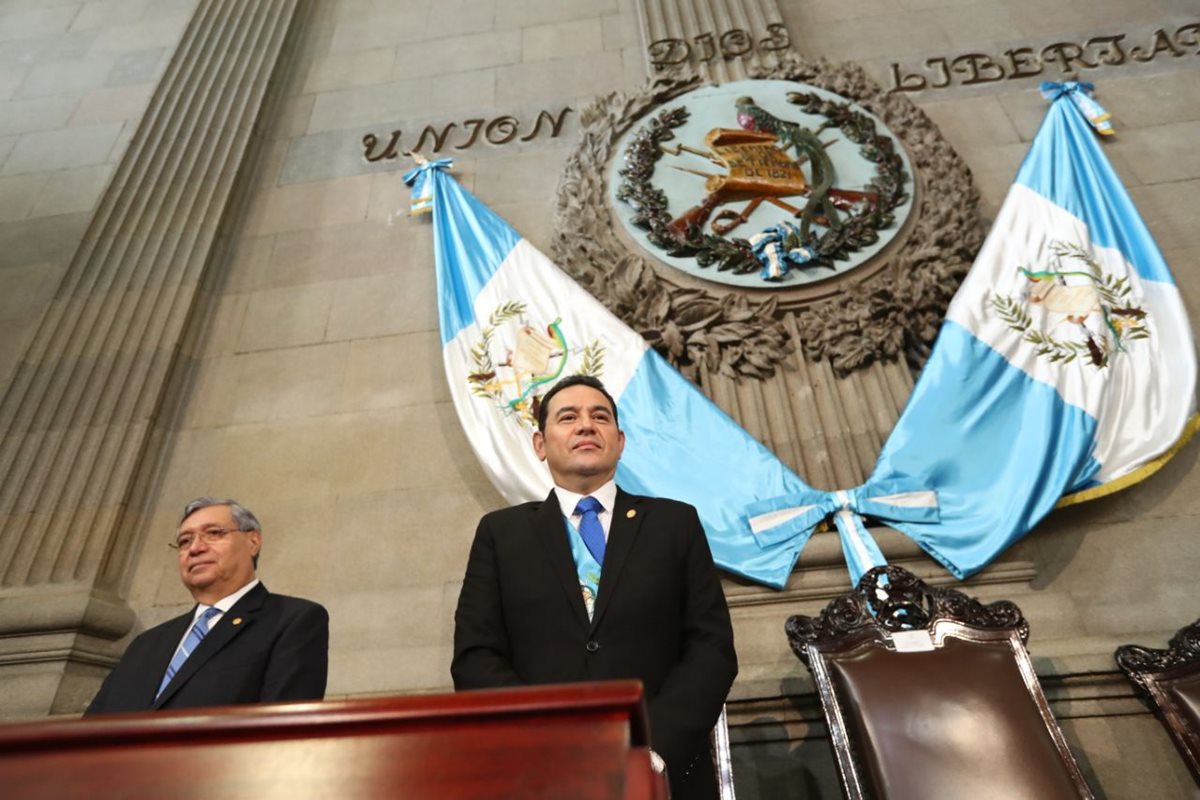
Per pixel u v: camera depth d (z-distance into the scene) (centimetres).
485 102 507
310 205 470
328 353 407
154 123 496
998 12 521
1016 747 215
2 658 303
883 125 442
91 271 429
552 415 212
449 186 445
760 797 264
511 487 331
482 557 195
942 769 212
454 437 374
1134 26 500
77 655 306
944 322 357
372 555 343
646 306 380
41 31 591
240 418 389
